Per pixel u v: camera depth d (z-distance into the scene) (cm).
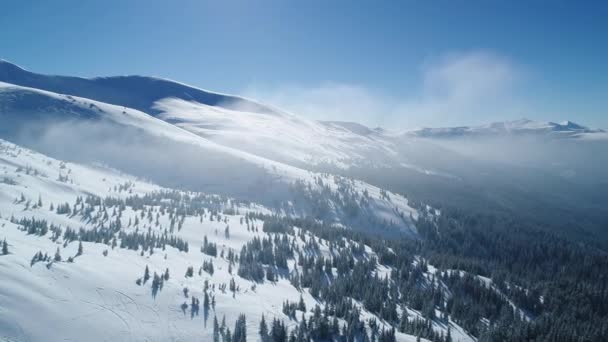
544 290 18812
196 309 10331
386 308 13650
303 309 12081
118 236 16012
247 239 19662
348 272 17525
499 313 16225
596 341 14638
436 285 17838
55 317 8675
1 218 14938
